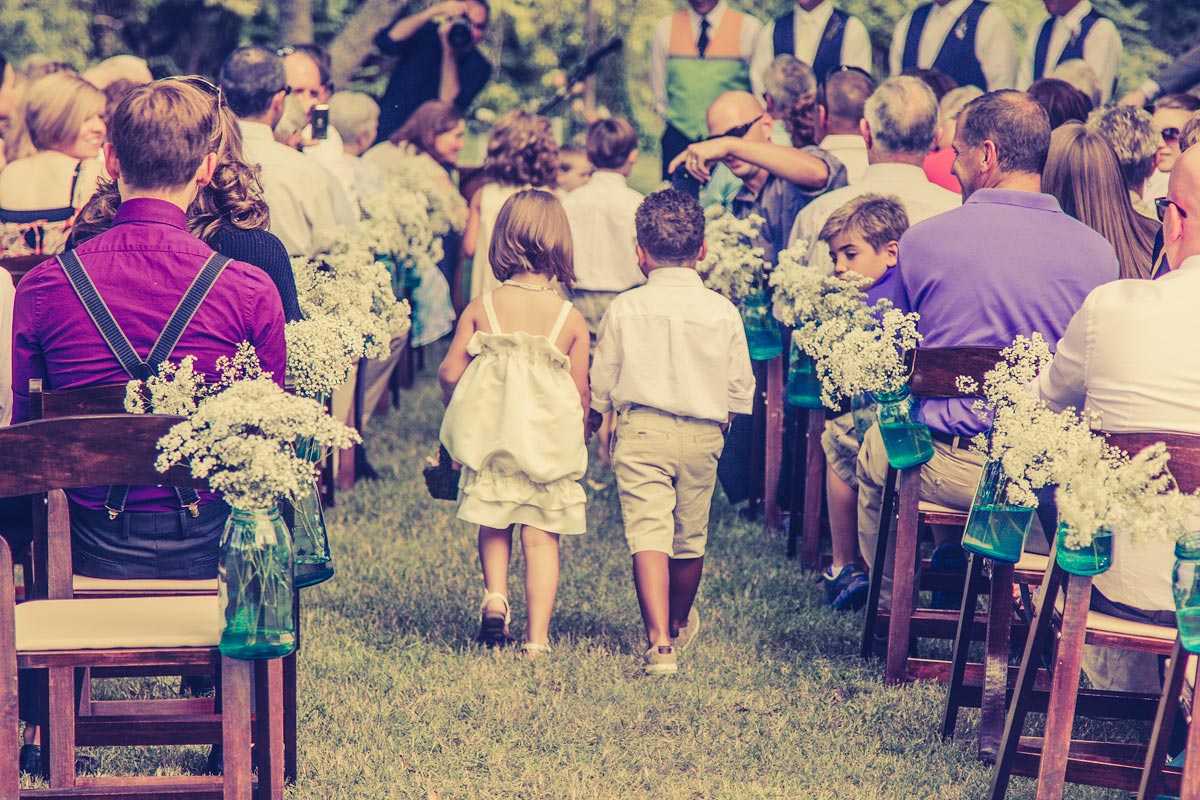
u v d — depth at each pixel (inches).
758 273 325.4
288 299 209.2
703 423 251.9
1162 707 167.0
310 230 321.7
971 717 233.0
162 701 205.9
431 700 233.3
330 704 229.9
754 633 272.8
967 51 470.9
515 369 250.5
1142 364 177.6
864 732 225.8
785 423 349.7
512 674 245.0
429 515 351.9
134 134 176.6
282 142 347.9
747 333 329.4
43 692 186.4
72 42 844.0
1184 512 155.6
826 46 481.1
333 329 201.6
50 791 168.9
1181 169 181.8
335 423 159.9
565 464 251.3
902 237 243.9
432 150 449.1
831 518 294.2
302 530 182.2
